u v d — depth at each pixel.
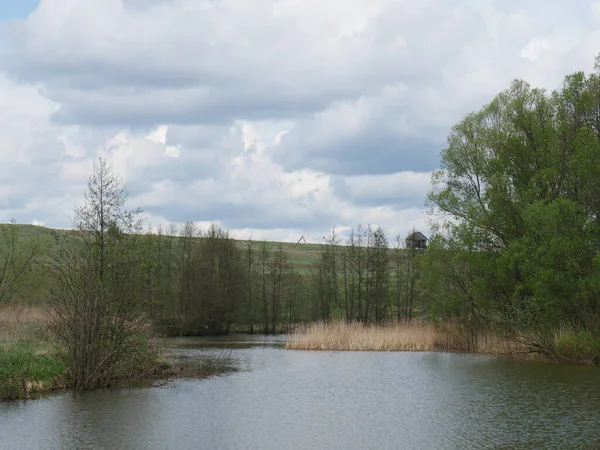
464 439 15.71
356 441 15.59
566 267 36.75
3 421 17.80
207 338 69.88
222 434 16.36
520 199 45.00
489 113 50.66
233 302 80.88
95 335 23.97
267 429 16.97
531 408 20.06
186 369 30.39
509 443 15.25
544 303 38.16
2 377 21.88
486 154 49.28
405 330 48.94
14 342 25.80
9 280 37.12
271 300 88.75
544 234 38.72
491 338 44.28
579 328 36.34
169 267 78.69
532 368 32.09
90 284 23.73
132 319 24.94
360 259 78.38
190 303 77.12
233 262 81.50
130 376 27.20
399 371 30.98
